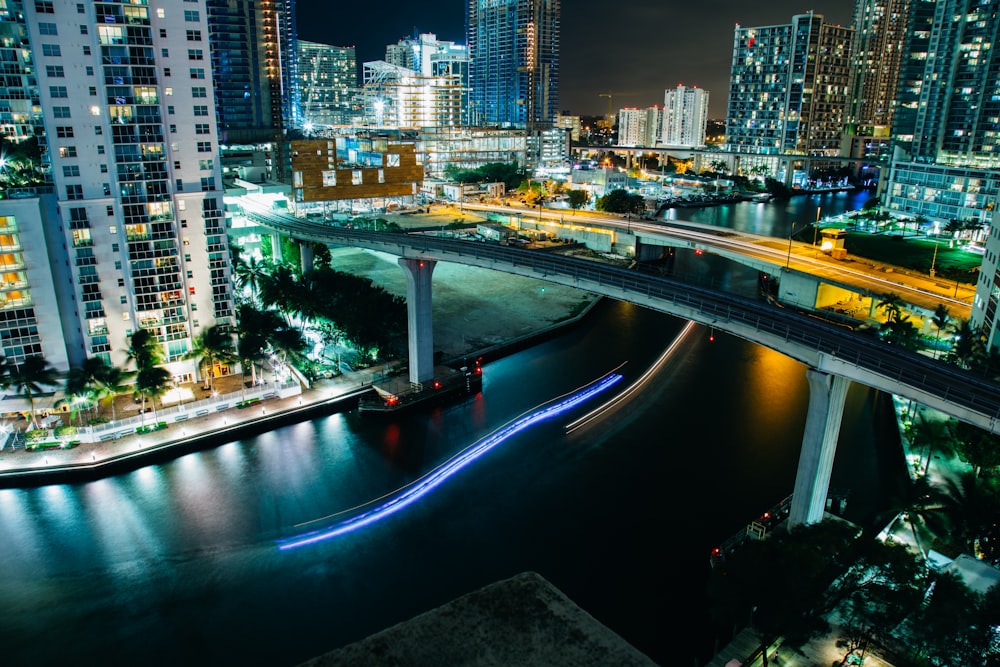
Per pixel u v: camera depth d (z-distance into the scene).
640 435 106.44
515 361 139.25
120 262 109.19
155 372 104.00
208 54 108.94
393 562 78.31
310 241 165.88
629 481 93.44
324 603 72.25
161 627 69.00
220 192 114.25
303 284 142.88
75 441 100.12
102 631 68.44
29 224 101.75
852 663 53.59
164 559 78.75
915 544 74.00
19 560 78.50
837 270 170.38
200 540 82.00
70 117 101.00
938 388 63.53
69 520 85.62
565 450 102.06
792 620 52.41
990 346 102.06
